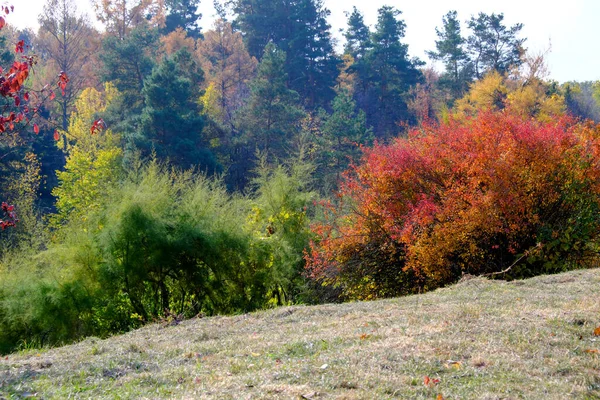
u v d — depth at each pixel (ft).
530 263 48.21
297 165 72.79
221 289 60.34
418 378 18.01
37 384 19.61
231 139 157.58
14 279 53.42
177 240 55.52
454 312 26.99
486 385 17.28
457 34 206.80
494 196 48.57
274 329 28.04
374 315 28.68
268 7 225.35
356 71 214.28
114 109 154.92
